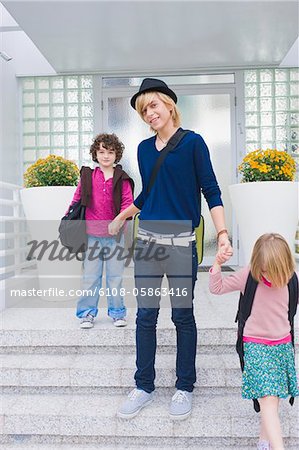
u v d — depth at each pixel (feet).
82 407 7.50
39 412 7.33
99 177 9.27
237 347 6.62
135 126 16.80
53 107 16.75
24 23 12.40
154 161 7.07
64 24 12.46
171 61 15.43
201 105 16.69
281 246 6.20
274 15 12.18
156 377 7.89
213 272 6.61
